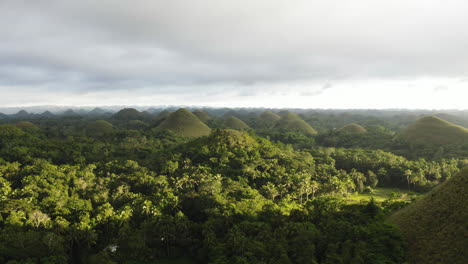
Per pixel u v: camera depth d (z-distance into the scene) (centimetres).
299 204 7794
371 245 4669
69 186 8656
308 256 4669
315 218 6188
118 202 7775
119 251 5994
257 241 5144
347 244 4725
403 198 9031
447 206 4894
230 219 6119
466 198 4756
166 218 6347
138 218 6850
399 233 4834
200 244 5909
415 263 4319
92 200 7912
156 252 5966
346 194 9025
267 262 4694
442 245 4322
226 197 7538
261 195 8081
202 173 9275
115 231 6375
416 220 5109
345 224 5291
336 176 9944
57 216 6506
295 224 5606
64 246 5750
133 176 9456
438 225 4688
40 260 5044
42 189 7906
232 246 5150
